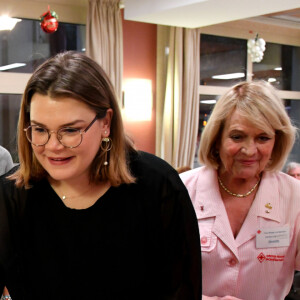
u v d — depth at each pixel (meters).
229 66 5.93
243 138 1.18
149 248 0.92
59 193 0.89
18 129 0.86
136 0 4.38
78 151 0.77
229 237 1.25
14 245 0.92
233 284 1.23
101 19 4.49
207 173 1.36
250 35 5.99
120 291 0.91
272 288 1.25
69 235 0.89
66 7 4.61
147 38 5.13
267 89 1.20
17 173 0.93
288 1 3.66
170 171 0.93
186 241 0.91
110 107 0.84
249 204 1.29
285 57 6.45
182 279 0.92
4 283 0.96
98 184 0.88
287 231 1.26
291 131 1.22
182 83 5.20
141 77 5.14
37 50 4.50
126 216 0.89
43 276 0.91
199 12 4.13
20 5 4.35
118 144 0.87
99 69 0.82
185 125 5.22
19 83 4.41
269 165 1.30
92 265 0.89
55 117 0.74
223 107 1.20
